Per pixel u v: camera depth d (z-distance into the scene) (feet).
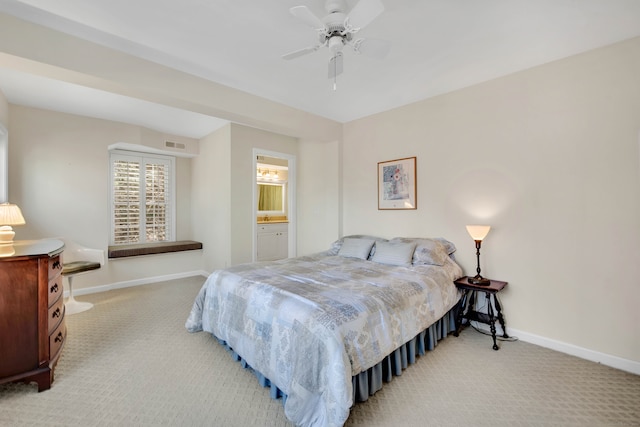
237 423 5.50
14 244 8.06
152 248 15.30
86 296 13.00
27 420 5.55
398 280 8.05
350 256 11.52
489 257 9.76
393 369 7.03
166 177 17.56
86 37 7.16
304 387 5.34
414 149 11.75
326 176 15.07
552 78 8.48
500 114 9.47
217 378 6.93
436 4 6.01
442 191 10.94
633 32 7.09
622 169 7.45
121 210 15.94
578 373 7.23
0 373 6.07
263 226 18.62
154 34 7.08
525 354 8.18
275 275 8.41
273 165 20.93
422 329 7.52
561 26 6.83
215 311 8.46
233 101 10.18
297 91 10.59
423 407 5.97
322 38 6.11
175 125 14.83
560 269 8.39
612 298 7.60
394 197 12.39
